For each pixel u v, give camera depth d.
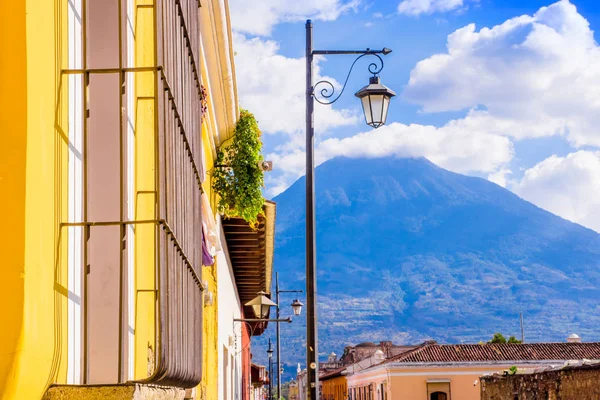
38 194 3.82
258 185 14.58
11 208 3.64
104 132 5.08
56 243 4.14
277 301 45.00
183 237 6.09
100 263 5.08
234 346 21.86
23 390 3.69
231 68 12.50
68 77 4.43
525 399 34.94
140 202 6.41
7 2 3.71
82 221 4.69
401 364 60.47
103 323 5.06
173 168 5.55
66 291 4.35
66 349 4.33
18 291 3.61
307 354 11.51
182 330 5.95
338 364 114.06
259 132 14.60
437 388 60.03
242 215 14.70
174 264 5.54
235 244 21.33
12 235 3.63
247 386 34.50
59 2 4.27
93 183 5.07
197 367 7.24
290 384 142.25
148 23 6.56
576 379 28.72
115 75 5.07
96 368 5.05
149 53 6.59
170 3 5.62
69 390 4.12
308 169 11.99
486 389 42.28
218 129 13.74
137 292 6.33
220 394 16.25
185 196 6.32
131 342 6.05
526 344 62.91
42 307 3.86
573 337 64.19
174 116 5.75
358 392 77.12
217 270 15.41
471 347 62.50
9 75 3.69
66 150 4.36
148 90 6.52
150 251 6.41
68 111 4.41
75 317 4.54
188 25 6.76
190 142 6.81
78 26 4.71
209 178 13.74
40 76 3.88
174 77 5.74
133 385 4.22
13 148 3.67
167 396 5.39
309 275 11.66
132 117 6.08
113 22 5.08
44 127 3.92
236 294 26.69
